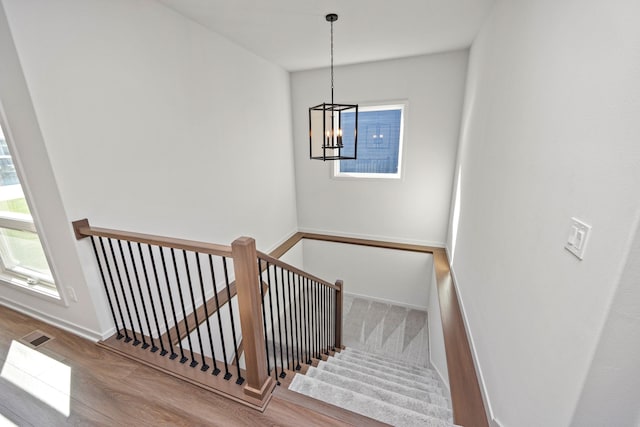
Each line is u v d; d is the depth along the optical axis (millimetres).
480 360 1961
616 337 788
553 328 1043
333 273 4938
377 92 4031
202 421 1440
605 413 863
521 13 1604
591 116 892
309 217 4988
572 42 1036
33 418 1467
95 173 1833
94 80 1779
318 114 4402
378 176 4469
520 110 1533
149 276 2295
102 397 1578
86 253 1849
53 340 2031
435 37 3064
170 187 2398
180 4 2227
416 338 3957
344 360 3098
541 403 1092
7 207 2055
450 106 3770
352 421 1438
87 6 1710
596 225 839
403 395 1984
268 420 1444
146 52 2102
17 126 1604
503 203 1712
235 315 3193
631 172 712
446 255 4035
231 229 3254
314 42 3146
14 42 1419
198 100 2635
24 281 2262
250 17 2492
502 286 1624
